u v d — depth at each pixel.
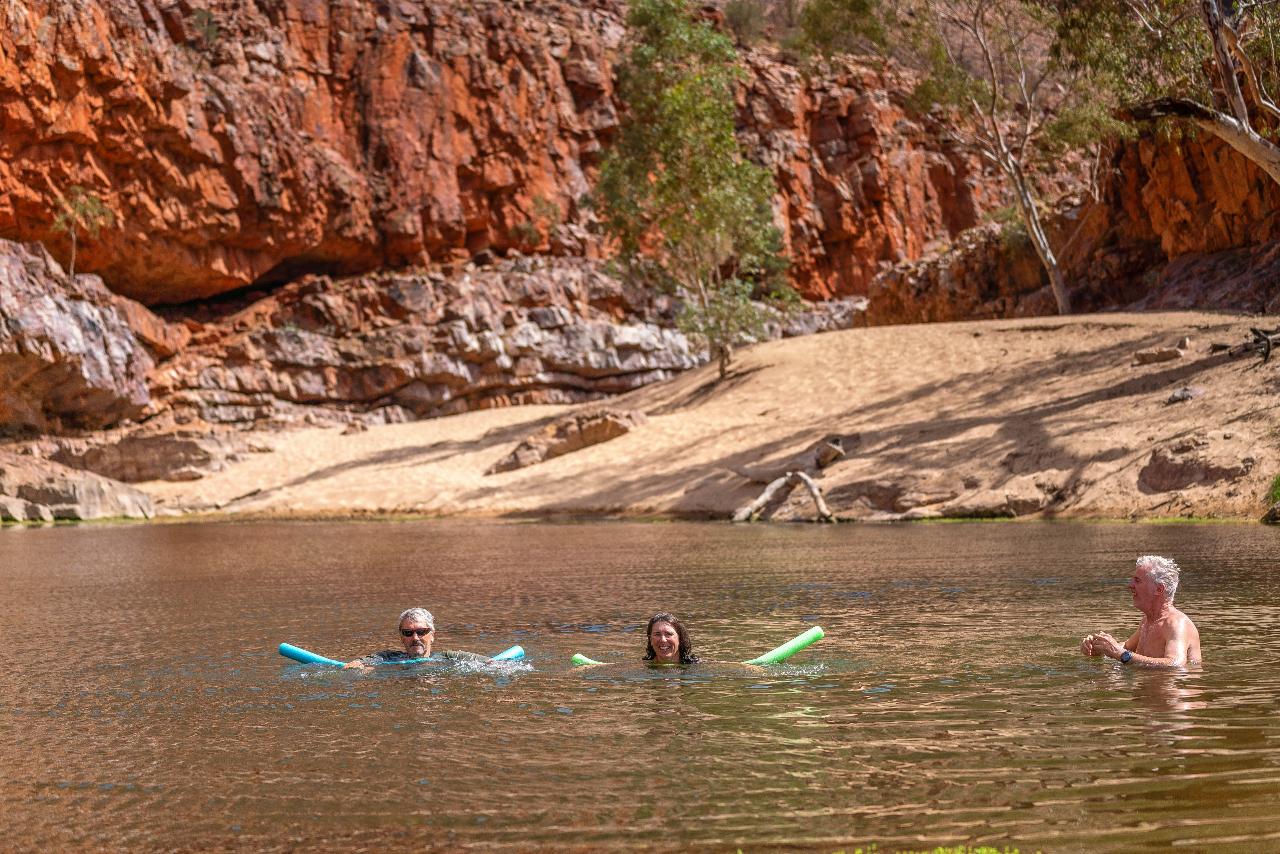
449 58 75.75
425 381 67.25
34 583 17.94
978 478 26.16
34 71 58.75
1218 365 28.30
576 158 80.31
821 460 30.66
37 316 54.47
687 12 54.03
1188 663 7.24
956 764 4.98
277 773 5.27
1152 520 20.89
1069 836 3.95
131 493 47.72
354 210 72.31
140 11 65.56
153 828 4.45
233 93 67.62
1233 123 23.20
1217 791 4.43
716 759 5.23
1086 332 39.03
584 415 43.69
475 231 76.75
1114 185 51.16
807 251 85.44
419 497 41.59
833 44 47.69
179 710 6.98
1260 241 43.56
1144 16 28.77
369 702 7.01
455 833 4.23
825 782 4.76
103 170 62.69
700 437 39.41
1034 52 50.56
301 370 66.06
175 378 63.00
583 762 5.26
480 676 7.80
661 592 13.27
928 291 59.81
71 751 5.91
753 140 84.75
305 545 26.20
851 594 12.20
